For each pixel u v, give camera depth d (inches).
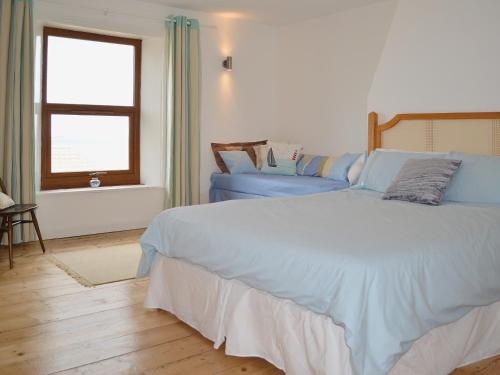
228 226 89.2
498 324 88.1
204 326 91.6
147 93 196.5
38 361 81.4
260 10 191.2
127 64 195.3
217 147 203.2
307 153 209.0
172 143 186.7
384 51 164.9
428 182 117.8
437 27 148.9
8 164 151.5
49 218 169.2
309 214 99.3
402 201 119.9
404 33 158.4
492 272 83.7
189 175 193.5
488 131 137.0
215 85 203.3
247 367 80.9
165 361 82.5
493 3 135.2
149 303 104.9
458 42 143.7
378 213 101.4
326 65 196.9
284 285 73.2
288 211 102.6
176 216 101.5
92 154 190.1
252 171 200.4
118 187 186.5
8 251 146.9
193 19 188.9
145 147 199.9
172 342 90.2
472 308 80.1
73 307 106.9
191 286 95.3
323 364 69.2
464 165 123.6
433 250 75.3
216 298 88.4
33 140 156.2
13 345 87.4
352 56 185.5
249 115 215.8
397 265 67.9
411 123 156.1
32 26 152.9
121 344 88.8
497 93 135.5
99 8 169.6
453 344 78.1
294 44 211.6
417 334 66.2
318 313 69.3
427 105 152.9
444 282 73.7
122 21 175.6
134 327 96.8
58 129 180.7
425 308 68.9
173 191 189.5
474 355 84.6
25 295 113.8
